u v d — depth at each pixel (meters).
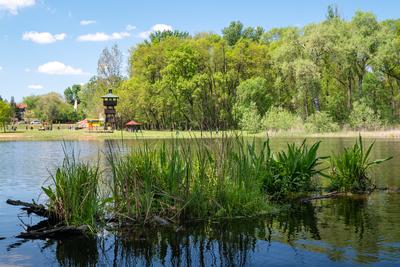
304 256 4.61
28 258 4.84
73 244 5.34
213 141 7.33
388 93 52.75
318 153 18.16
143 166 6.83
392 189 8.80
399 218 6.17
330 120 42.41
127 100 58.78
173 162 6.77
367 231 5.50
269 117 45.12
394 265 4.27
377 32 45.47
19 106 135.50
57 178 6.47
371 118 42.25
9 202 8.00
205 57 54.56
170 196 6.44
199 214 6.50
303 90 45.25
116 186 6.54
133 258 4.75
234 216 6.55
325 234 5.41
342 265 4.30
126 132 52.25
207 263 4.52
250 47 56.66
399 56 44.22
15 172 13.84
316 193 8.45
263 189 7.85
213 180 7.01
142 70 66.75
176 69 55.12
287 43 47.97
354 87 55.12
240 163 7.19
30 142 37.53
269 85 56.75
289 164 8.31
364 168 8.88
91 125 67.88
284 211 6.83
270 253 4.75
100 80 80.56
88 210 6.14
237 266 4.39
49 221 6.59
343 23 49.00
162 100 52.81
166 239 5.43
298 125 43.22
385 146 22.84
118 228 6.01
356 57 46.06
